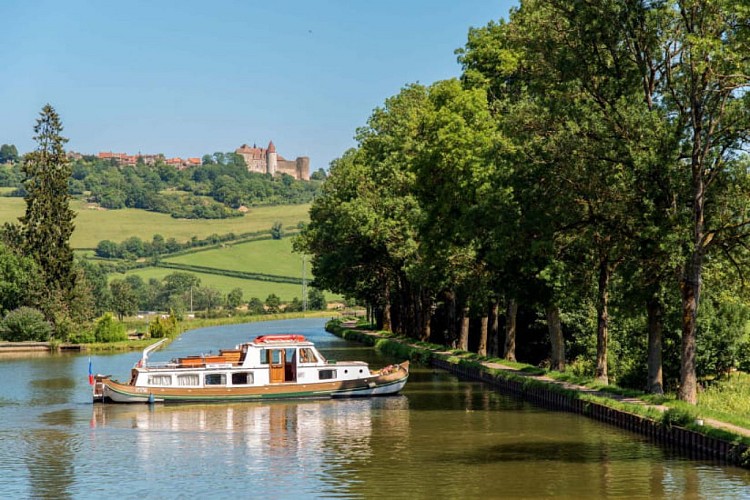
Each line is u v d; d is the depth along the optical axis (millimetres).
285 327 148125
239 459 36125
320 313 196125
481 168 57312
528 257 49094
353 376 55156
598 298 51469
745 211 40375
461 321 77188
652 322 45156
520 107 46250
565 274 49688
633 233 42656
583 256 49750
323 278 104188
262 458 36250
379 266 99875
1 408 51031
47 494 30859
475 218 51250
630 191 41312
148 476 33281
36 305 109125
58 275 112688
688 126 40594
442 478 31828
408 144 77875
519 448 36750
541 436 39250
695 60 38000
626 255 43562
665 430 37000
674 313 54156
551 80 46344
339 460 35375
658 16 41000
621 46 43594
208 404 52688
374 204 83938
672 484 30219
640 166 39625
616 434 39312
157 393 52719
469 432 40719
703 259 43219
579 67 44219
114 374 69188
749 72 37750
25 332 101250
